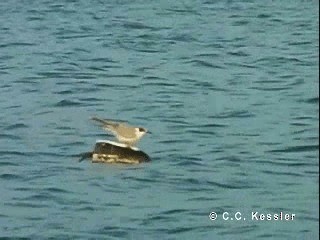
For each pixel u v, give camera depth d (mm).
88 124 18438
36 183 15219
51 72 23109
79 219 13914
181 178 15375
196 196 14703
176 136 17703
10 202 14516
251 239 13320
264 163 16266
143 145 17016
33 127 18297
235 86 21844
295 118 19094
